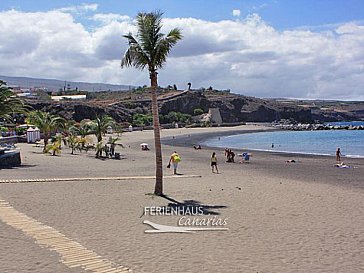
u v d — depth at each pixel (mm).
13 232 12891
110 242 12211
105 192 20938
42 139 73188
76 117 137875
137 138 95750
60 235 12680
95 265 10125
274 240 12664
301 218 15742
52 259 10492
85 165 36281
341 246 12078
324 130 159375
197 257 10938
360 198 20516
